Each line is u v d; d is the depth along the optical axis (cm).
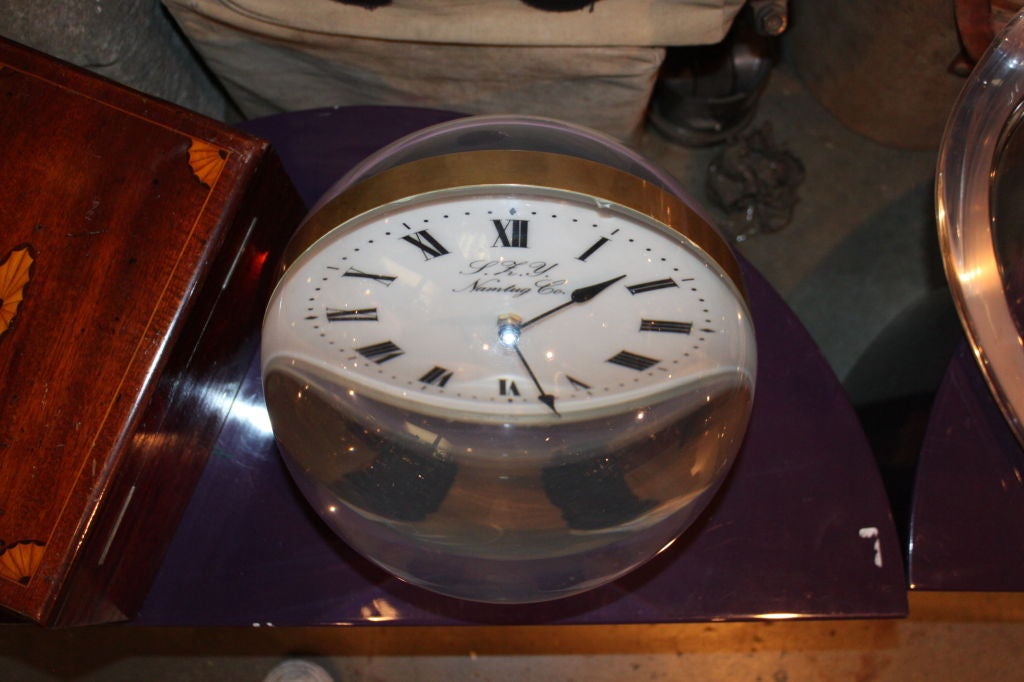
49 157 83
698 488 80
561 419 79
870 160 160
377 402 80
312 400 79
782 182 154
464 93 121
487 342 79
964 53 130
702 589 89
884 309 156
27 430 77
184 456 87
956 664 136
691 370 79
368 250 76
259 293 93
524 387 79
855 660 136
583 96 119
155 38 122
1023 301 87
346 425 79
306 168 103
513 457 79
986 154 88
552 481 79
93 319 79
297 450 80
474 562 79
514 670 134
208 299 83
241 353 93
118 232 81
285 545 90
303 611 89
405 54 113
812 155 160
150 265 81
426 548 79
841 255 157
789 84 161
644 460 79
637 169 79
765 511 91
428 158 76
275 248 94
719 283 78
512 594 81
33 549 75
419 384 79
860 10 138
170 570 90
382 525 79
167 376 80
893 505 99
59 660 133
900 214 158
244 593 89
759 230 157
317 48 113
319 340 79
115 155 83
